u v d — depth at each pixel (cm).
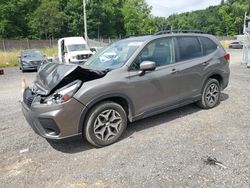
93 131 420
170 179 332
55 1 5569
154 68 455
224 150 399
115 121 444
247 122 511
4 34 5159
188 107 619
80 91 400
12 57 2284
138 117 473
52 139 402
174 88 515
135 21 6906
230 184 316
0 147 452
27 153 427
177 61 524
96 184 332
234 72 1186
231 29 8575
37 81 477
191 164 364
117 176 346
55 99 393
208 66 573
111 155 405
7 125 562
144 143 438
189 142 433
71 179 346
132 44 505
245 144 416
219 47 617
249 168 347
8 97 860
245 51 1507
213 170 347
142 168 361
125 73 450
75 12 6056
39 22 5166
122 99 453
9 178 358
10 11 5200
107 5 6444
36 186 337
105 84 420
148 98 477
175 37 535
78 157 406
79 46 1845
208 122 520
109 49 547
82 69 416
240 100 668
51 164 389
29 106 423
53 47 3369
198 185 317
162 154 397
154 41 499
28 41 3762
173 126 507
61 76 409
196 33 586
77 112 399
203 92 580
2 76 1509
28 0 5422
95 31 6272
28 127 545
